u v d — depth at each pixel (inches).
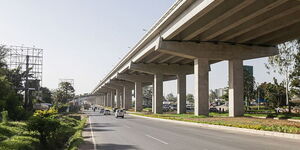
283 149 504.1
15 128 788.6
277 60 1870.1
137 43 2159.2
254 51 1701.5
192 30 1445.6
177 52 1630.2
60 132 778.8
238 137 716.7
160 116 1911.9
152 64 2541.8
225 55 1669.5
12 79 2138.3
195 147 530.3
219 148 515.2
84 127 1124.5
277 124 967.6
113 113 3036.4
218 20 1189.7
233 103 1673.2
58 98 4517.7
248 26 1302.9
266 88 2492.6
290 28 1400.1
